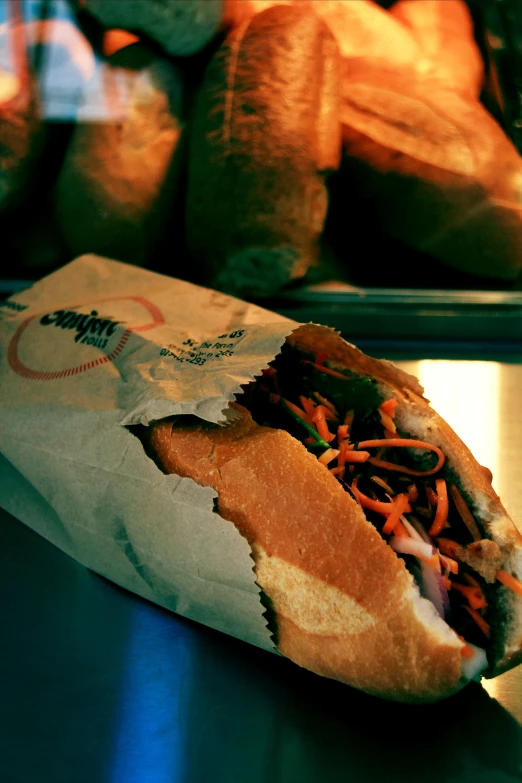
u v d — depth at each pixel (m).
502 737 0.37
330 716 0.38
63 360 0.45
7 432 0.44
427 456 0.40
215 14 0.58
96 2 0.57
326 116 0.57
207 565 0.39
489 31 0.67
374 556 0.36
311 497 0.37
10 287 0.58
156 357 0.43
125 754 0.37
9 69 0.57
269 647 0.39
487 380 0.56
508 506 0.47
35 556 0.45
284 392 0.44
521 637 0.38
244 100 0.56
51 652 0.40
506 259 0.58
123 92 0.58
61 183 0.58
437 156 0.57
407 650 0.36
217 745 0.37
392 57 0.63
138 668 0.40
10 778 0.36
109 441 0.41
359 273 0.61
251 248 0.55
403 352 0.58
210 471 0.39
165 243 0.60
